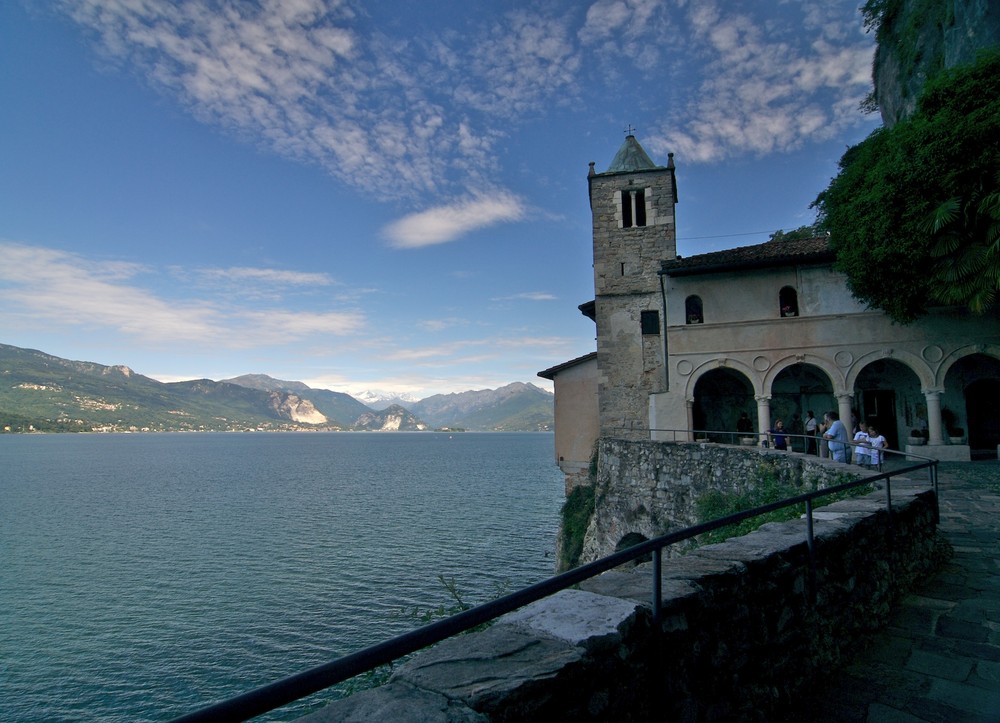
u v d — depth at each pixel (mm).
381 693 2125
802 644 4441
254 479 96250
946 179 15836
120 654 24812
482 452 186750
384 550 41531
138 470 115000
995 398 22281
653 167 27250
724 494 15344
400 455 168500
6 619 28922
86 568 38312
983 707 4031
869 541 5930
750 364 22703
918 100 17422
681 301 23953
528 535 45969
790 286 22766
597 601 3121
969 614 5848
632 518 20562
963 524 9492
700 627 3428
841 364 21688
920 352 20891
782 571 4340
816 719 3992
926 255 16781
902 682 4500
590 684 2539
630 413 25531
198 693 21609
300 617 28500
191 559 40281
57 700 21312
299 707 17016
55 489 82875
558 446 28469
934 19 23203
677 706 3133
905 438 22844
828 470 11797
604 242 26891
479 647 2572
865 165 19266
